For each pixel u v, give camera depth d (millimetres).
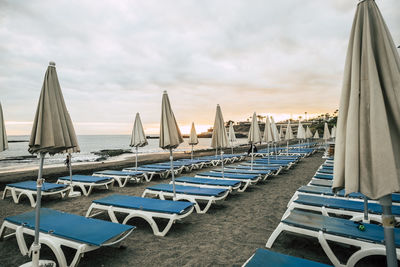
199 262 3043
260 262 2191
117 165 15383
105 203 4453
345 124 1623
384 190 1351
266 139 11094
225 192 5793
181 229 4215
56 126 2492
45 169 15297
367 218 3578
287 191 7129
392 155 1369
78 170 12992
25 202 6500
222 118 7594
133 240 3752
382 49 1580
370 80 1507
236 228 4227
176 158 20609
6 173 13641
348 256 3117
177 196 5402
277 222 4512
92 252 3338
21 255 3285
